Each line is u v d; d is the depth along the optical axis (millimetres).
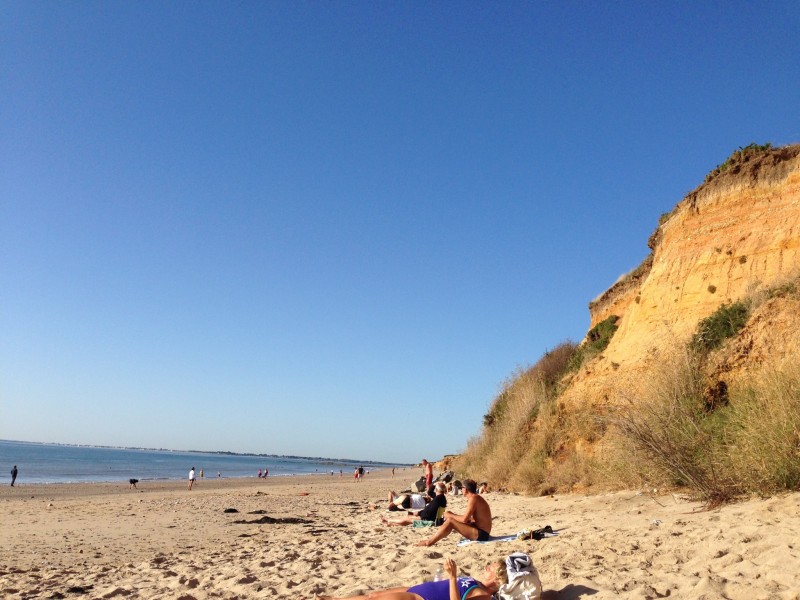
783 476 7727
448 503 16281
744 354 11547
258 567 8359
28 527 15281
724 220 16984
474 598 5039
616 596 4992
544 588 5590
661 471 9867
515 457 18141
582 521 9094
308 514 17859
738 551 5668
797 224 14852
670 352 13398
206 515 18016
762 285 13883
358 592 6348
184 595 6871
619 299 23828
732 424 9234
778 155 16375
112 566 9695
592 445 14719
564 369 22641
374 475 74750
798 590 4445
